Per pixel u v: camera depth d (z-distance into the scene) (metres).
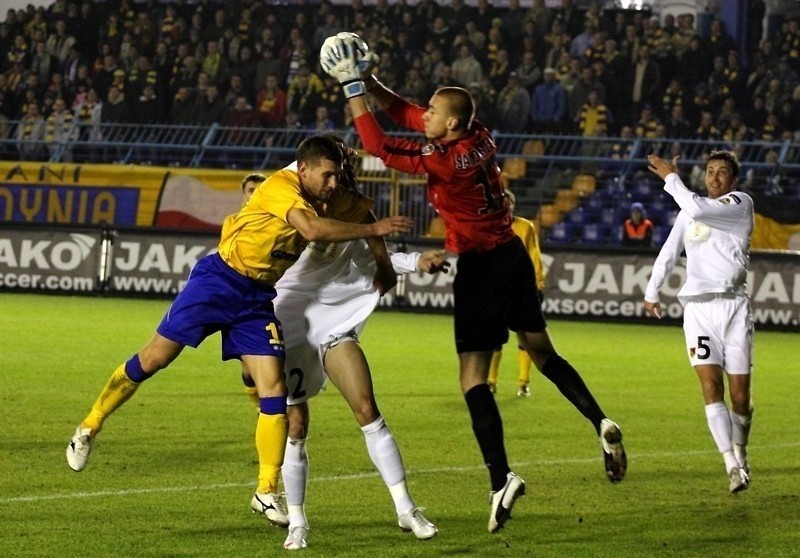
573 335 37.03
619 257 41.88
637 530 12.17
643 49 53.06
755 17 56.75
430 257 12.15
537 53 54.66
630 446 17.66
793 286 40.62
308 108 53.44
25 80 57.03
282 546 11.12
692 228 15.23
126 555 10.62
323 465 15.29
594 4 60.84
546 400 22.72
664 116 52.59
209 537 11.40
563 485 14.54
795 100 52.59
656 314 15.88
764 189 48.34
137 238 43.84
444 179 12.16
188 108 53.81
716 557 11.09
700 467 15.98
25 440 16.34
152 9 58.91
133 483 13.81
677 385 25.38
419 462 15.80
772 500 13.87
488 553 11.05
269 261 11.52
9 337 30.03
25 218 49.03
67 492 13.20
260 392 11.38
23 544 10.89
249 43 56.25
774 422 20.67
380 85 12.62
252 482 14.05
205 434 17.38
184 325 11.59
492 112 52.41
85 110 54.19
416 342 32.66
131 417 18.81
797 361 31.62
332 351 11.77
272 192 11.21
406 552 11.02
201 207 48.28
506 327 12.59
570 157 48.56
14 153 52.91
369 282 12.16
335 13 57.69
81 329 32.53
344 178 11.97
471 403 12.15
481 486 14.27
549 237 49.22
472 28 55.41
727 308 14.85
